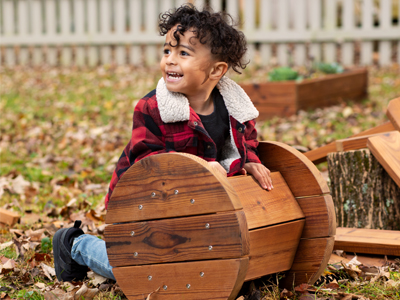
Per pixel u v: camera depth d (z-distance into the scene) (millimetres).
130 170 1930
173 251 1866
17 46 10445
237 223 1740
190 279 1848
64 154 4957
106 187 4016
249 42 8859
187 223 1830
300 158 2154
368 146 2816
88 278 2359
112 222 1989
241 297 2041
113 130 5688
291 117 5625
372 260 2486
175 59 2027
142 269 1946
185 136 2051
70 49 9547
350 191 2891
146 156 2045
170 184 1852
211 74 2076
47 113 6496
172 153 1841
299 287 2117
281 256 2080
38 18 9523
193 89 2066
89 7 9359
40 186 4152
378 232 2672
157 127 2062
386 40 8586
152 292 1918
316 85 5926
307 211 2143
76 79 8391
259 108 5855
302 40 8672
